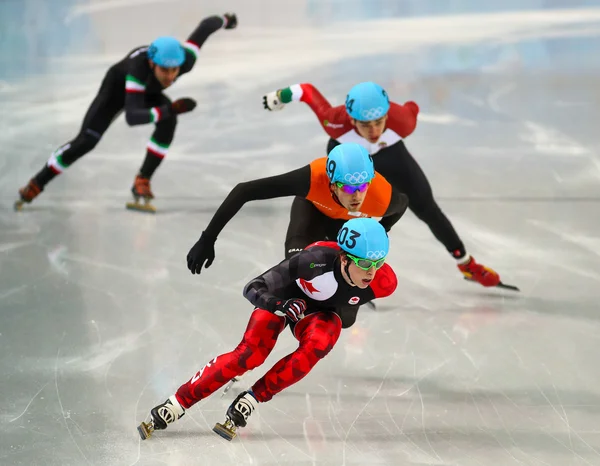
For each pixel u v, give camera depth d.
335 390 10.93
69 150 16.47
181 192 18.14
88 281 14.09
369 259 8.73
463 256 13.40
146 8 35.47
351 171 9.41
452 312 13.12
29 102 23.83
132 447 9.62
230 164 19.55
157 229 16.34
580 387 11.00
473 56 28.59
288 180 9.80
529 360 11.68
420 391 10.92
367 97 11.17
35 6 36.41
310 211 11.20
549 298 13.55
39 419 10.18
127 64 15.91
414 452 9.63
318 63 27.50
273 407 10.52
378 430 10.06
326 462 9.40
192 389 9.46
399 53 28.83
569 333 12.44
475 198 17.67
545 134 21.45
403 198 10.50
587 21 33.91
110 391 10.80
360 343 12.16
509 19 34.53
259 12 35.50
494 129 21.84
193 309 13.06
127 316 12.84
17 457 9.41
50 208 17.38
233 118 22.69
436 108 23.39
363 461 9.44
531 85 25.48
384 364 11.59
